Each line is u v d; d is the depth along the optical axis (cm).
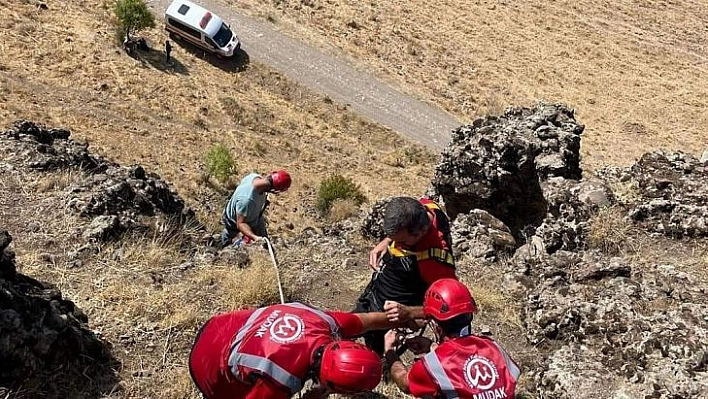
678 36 4884
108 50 3544
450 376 413
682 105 4212
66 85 3164
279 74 3956
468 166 1112
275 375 407
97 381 605
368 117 3822
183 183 2533
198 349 445
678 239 883
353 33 4428
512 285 827
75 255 799
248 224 895
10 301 581
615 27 4884
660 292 735
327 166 3167
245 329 431
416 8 4797
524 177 1081
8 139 1103
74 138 2692
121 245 845
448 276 533
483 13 4850
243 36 4172
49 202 902
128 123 3031
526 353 716
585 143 3716
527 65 4425
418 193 3039
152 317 703
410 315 488
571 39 4706
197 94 3484
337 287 827
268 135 3350
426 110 3944
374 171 3250
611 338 660
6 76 3069
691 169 994
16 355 562
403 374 476
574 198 962
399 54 4338
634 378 604
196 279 784
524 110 1220
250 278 771
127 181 1014
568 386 609
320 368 399
